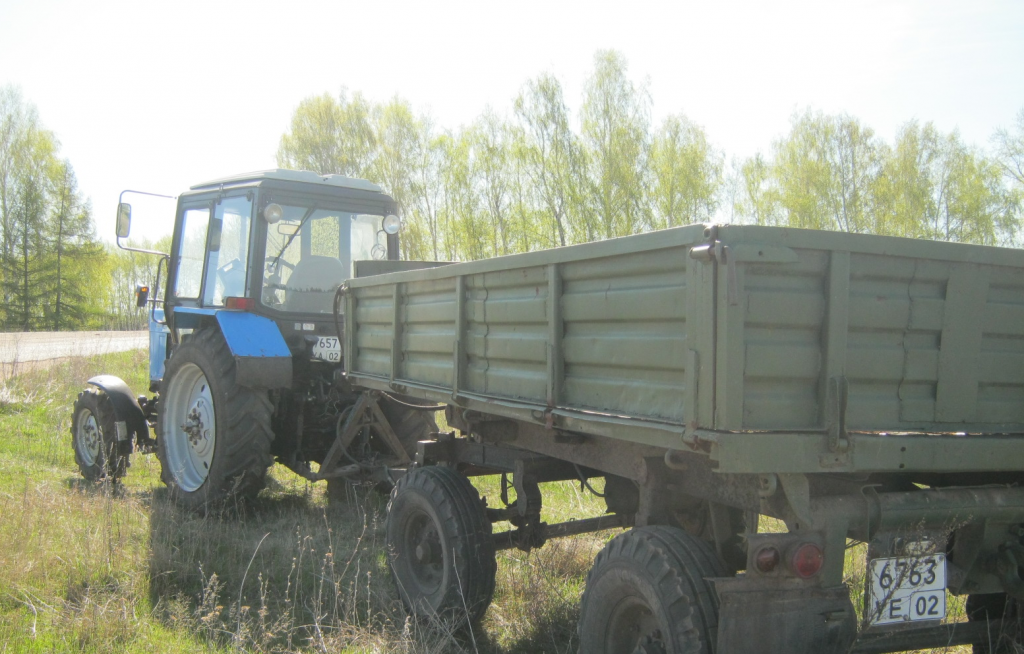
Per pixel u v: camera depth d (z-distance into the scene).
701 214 32.44
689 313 2.41
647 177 32.06
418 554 4.17
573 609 4.20
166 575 4.46
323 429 6.52
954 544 2.91
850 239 2.47
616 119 31.52
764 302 2.37
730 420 2.31
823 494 2.64
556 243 32.16
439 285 3.98
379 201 6.86
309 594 4.42
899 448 2.53
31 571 4.31
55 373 13.30
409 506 4.25
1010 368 2.85
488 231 32.41
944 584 2.72
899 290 2.63
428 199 34.94
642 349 2.66
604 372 2.90
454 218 33.22
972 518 2.77
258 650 3.59
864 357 2.54
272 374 5.91
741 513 3.12
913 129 32.91
